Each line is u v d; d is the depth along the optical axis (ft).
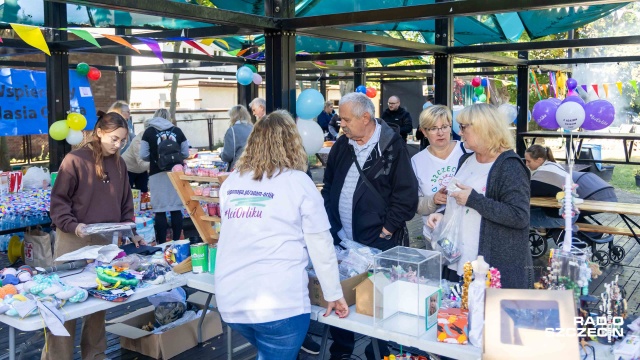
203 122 54.49
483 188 8.59
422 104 45.60
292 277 7.41
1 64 26.61
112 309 15.25
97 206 10.53
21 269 9.43
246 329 7.55
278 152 7.61
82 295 8.68
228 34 15.05
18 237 19.01
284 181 7.54
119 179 10.88
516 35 24.11
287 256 7.42
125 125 10.53
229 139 19.15
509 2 9.53
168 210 19.39
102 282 9.00
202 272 10.10
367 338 13.39
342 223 10.39
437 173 10.96
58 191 10.21
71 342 10.32
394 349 11.03
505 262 8.28
